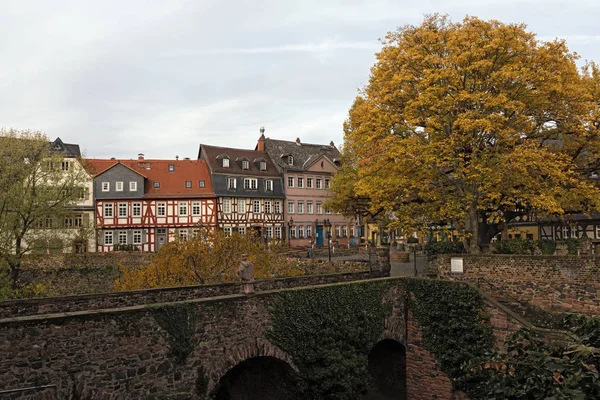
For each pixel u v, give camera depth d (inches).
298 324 682.2
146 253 1512.1
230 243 1029.2
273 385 741.9
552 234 1705.2
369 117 973.2
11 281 1141.1
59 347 501.0
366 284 761.0
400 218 964.6
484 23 912.3
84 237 1330.0
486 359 342.0
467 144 897.5
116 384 533.6
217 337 611.2
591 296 693.9
